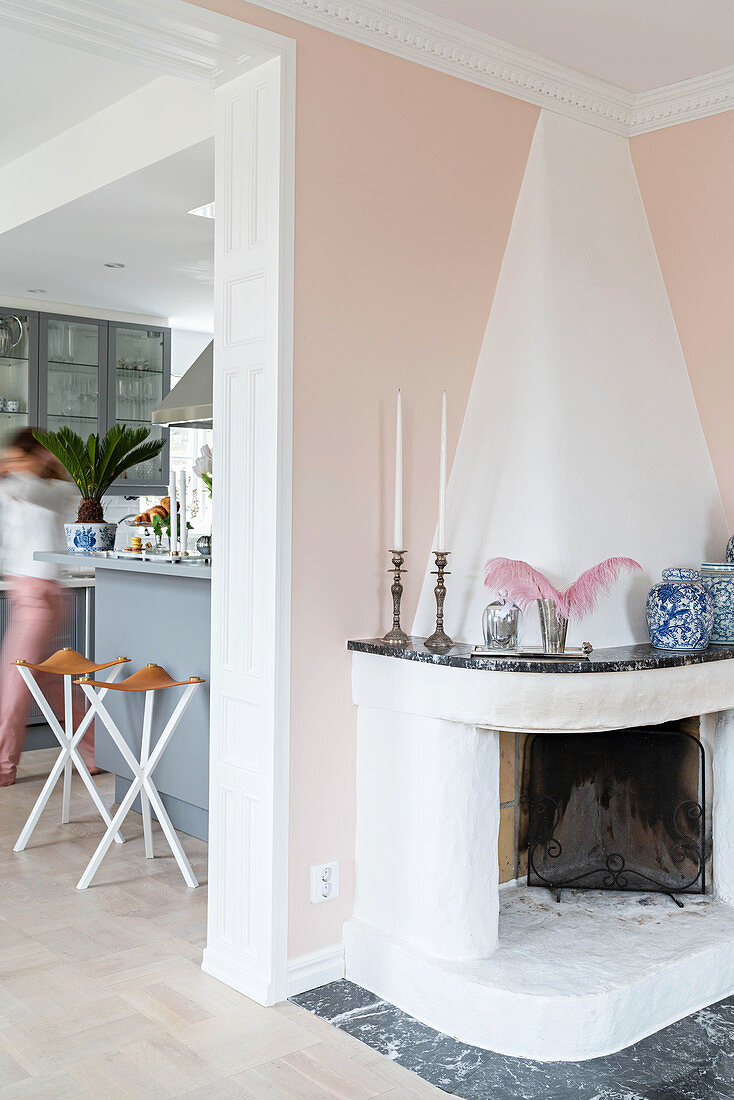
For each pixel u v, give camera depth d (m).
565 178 3.33
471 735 2.75
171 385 6.99
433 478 3.15
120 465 4.92
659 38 3.10
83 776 4.00
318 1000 2.83
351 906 2.99
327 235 2.85
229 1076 2.42
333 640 2.91
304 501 2.83
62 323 6.17
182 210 4.25
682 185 3.47
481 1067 2.51
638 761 3.29
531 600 2.86
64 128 4.17
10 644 5.15
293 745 2.82
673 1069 2.52
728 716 3.25
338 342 2.89
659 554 3.24
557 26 3.03
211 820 2.98
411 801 2.83
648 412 3.33
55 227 4.52
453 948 2.76
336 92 2.87
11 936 3.19
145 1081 2.40
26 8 2.50
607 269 3.35
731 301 3.37
